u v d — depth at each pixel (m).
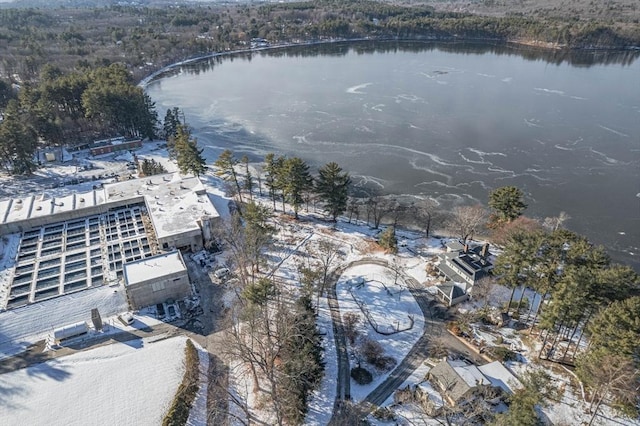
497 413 55.91
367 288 85.31
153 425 58.47
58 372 66.38
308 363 59.28
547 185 130.12
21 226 100.00
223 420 59.12
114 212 107.69
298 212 115.62
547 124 177.38
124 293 81.00
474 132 170.75
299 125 181.25
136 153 150.00
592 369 56.50
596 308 62.81
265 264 89.38
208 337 72.81
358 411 60.56
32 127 141.88
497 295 82.12
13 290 81.88
